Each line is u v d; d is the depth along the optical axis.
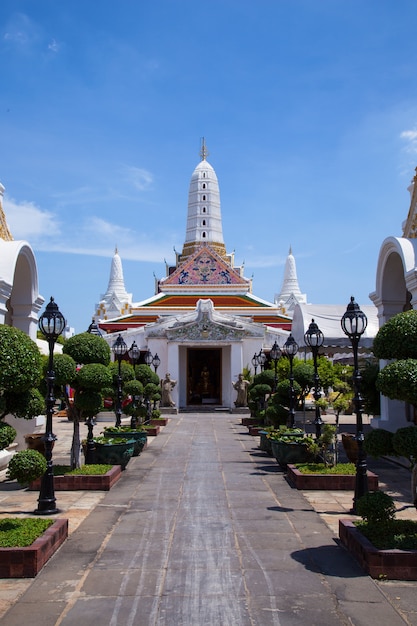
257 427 25.33
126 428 19.30
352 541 8.41
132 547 8.84
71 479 13.00
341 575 7.64
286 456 15.38
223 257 63.34
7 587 7.29
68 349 14.51
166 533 9.62
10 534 8.27
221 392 42.81
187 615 6.50
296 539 9.25
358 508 8.50
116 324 51.31
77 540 9.18
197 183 64.69
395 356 9.06
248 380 40.03
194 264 54.62
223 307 51.75
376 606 6.71
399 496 12.44
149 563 8.14
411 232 17.20
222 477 14.80
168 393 40.00
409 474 15.10
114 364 21.47
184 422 32.59
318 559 8.27
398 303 17.94
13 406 9.97
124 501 11.95
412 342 8.81
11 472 9.41
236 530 9.79
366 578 7.52
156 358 33.69
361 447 10.89
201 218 64.00
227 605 6.75
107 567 7.97
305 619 6.39
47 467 10.86
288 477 14.66
